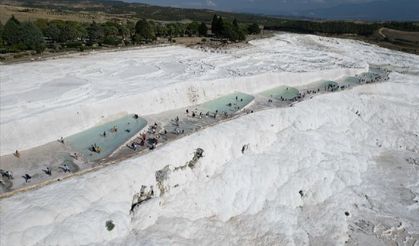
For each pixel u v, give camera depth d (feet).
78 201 119.65
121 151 152.76
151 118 191.01
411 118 238.48
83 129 172.35
